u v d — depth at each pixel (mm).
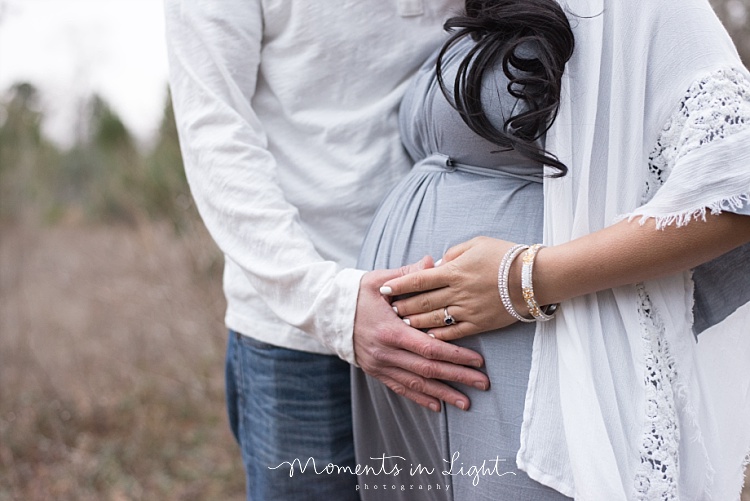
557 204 993
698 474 979
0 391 3910
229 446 3537
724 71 921
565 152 989
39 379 3975
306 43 1273
